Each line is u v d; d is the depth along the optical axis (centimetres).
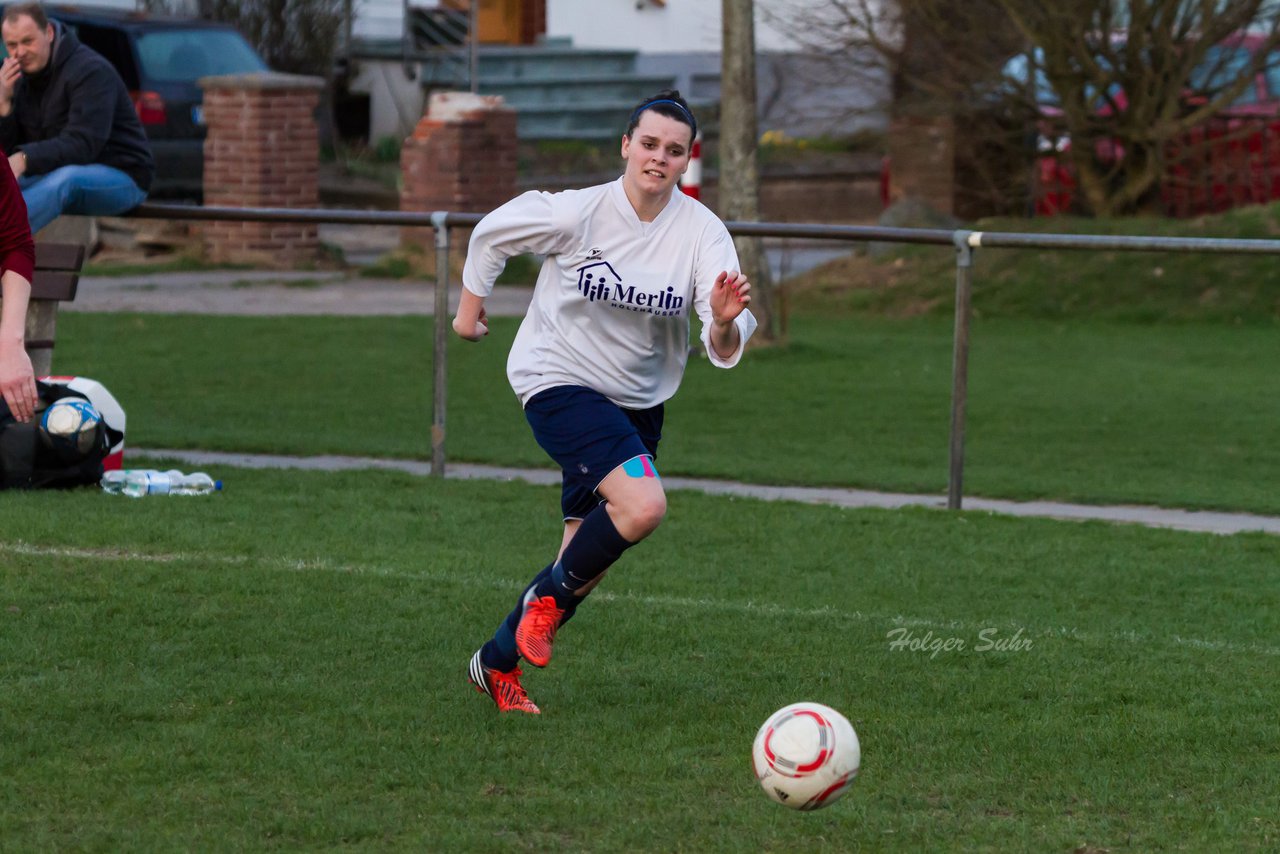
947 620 2297
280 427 4044
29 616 2125
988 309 6462
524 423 4203
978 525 3005
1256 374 5144
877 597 2441
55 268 3259
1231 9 6538
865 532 2919
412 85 10681
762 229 3203
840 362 5309
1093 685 1981
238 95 7175
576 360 1806
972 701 1909
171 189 7375
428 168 7225
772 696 1911
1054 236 3047
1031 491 3409
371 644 2072
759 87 9894
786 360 5309
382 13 11181
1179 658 2120
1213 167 7225
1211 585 2575
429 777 1619
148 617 2145
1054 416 4438
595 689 1927
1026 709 1888
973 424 4319
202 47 7581
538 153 9688
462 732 1756
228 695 1852
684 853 1457
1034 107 7062
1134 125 6825
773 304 5741
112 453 3153
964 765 1694
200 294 6475
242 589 2303
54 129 3344
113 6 9762
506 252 1794
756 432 4169
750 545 2792
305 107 7300
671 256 1778
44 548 2502
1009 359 5453
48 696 1816
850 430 4216
